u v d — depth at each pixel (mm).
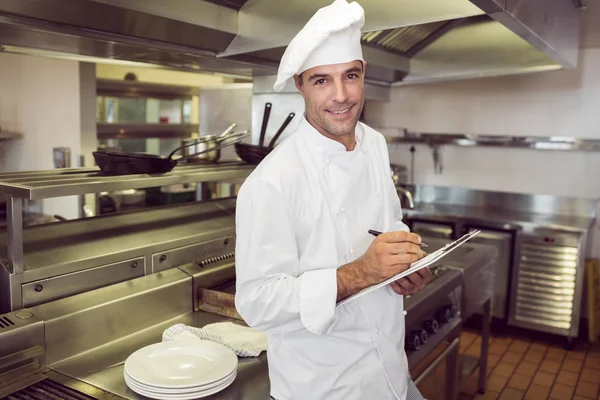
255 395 1493
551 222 4133
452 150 5004
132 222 2279
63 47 2178
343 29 1231
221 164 2711
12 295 1637
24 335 1529
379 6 1984
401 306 1532
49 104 4449
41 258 1754
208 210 2680
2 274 1669
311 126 1374
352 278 1239
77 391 1477
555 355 3939
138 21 1947
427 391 2334
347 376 1379
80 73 4211
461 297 2627
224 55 2434
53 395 1450
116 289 1855
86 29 1941
